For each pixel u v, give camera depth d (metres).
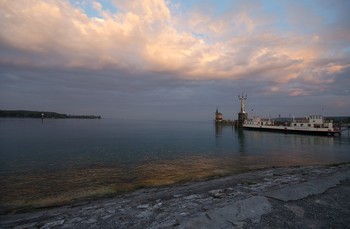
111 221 8.83
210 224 7.71
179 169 23.23
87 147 40.97
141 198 13.16
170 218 8.63
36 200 13.80
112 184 17.48
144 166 24.75
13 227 9.08
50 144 44.81
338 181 13.23
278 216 8.31
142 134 77.94
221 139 62.38
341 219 8.09
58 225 8.72
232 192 12.66
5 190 15.84
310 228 7.40
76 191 15.63
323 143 53.41
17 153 33.31
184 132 95.38
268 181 15.69
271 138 66.62
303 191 11.17
